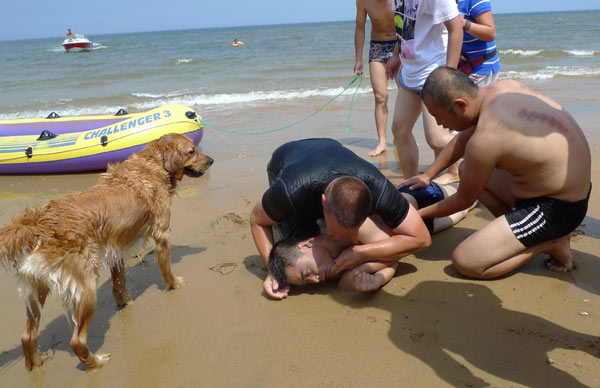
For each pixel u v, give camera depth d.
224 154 7.52
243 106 11.45
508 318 3.18
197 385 2.75
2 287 3.95
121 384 2.80
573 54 21.61
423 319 3.24
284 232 3.92
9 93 15.32
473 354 2.85
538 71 15.74
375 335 3.10
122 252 3.45
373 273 3.61
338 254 3.58
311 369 2.81
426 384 2.63
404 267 3.98
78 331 2.88
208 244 4.56
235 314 3.44
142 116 7.13
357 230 3.13
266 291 3.63
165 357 3.02
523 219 3.45
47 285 2.83
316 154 3.47
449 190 4.61
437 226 4.49
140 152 3.88
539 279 3.65
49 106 12.59
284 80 16.19
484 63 5.36
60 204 3.07
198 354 3.02
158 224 3.70
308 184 3.24
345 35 48.06
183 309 3.54
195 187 6.09
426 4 4.82
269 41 43.44
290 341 3.09
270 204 3.37
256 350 3.02
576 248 4.04
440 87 3.41
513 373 2.67
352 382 2.68
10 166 7.01
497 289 3.54
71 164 6.95
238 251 4.41
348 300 3.55
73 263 2.91
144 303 3.66
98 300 3.75
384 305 3.44
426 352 2.90
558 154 3.22
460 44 4.71
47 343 3.26
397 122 5.55
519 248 3.51
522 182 3.44
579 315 3.17
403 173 6.08
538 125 3.24
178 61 24.97
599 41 28.83
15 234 2.78
